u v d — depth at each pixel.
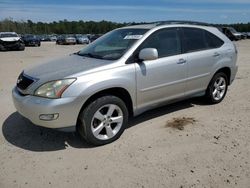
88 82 4.06
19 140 4.55
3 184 3.41
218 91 6.32
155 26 5.08
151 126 5.07
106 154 4.10
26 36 36.50
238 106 6.21
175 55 5.18
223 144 4.35
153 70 4.78
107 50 4.97
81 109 4.16
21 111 4.26
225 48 6.21
